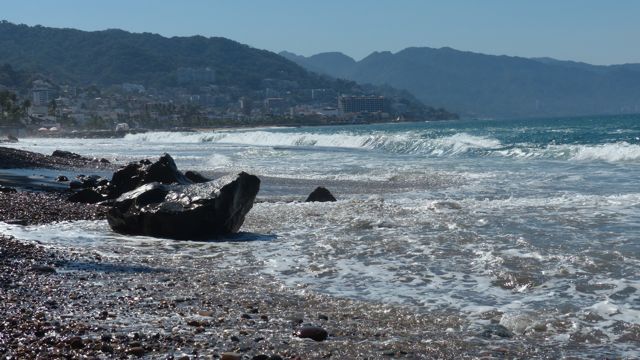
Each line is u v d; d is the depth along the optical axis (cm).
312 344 768
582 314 883
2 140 11044
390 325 855
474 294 1002
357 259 1263
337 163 3953
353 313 912
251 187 1680
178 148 7206
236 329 815
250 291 1030
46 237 1531
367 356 730
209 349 734
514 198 2098
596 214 1641
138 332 786
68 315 852
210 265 1241
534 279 1066
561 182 2522
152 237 1580
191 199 1603
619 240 1318
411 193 2453
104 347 720
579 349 758
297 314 900
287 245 1438
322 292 1030
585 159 3478
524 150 3919
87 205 2078
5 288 996
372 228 1591
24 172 3369
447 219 1655
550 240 1345
